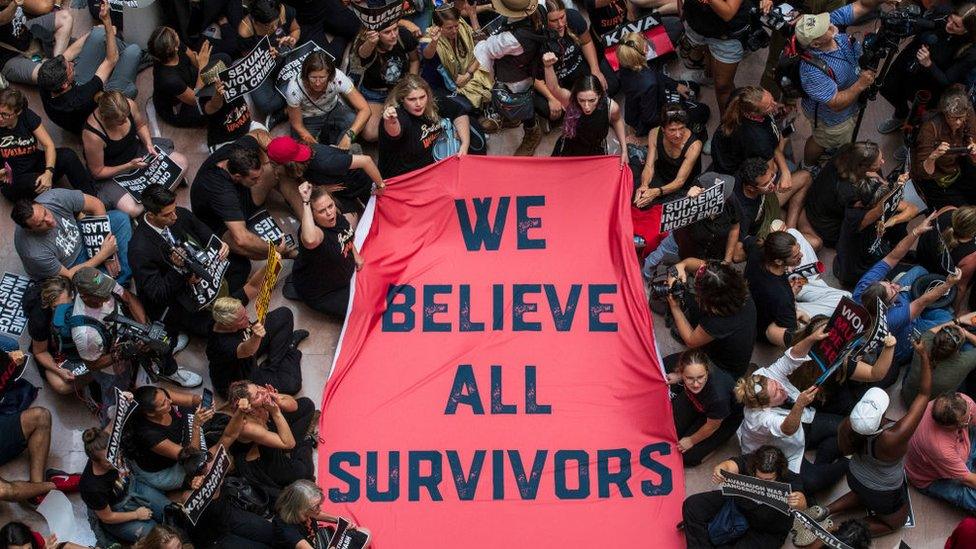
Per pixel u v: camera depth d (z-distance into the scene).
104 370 10.79
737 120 11.37
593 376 10.66
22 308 11.09
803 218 11.73
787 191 11.67
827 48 11.35
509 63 12.02
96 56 12.41
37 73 12.43
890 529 10.04
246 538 9.74
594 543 9.94
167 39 11.76
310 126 12.06
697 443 10.35
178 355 11.13
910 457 10.14
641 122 12.30
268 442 10.00
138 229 10.87
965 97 11.07
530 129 12.29
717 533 9.72
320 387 10.97
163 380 10.95
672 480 10.20
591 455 10.29
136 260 10.77
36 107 12.66
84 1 13.33
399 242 11.40
